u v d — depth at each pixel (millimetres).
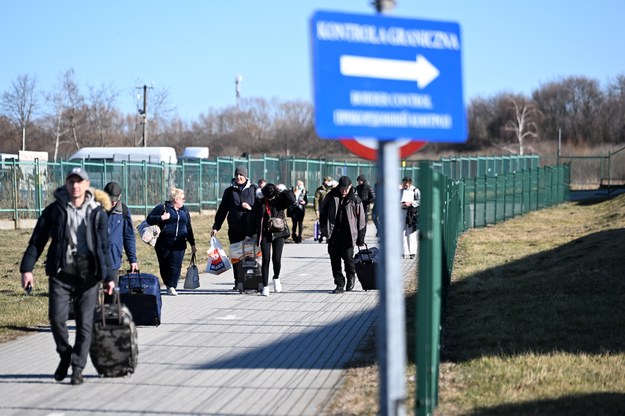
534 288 23062
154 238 24781
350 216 25469
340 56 7027
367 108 7109
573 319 17969
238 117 161250
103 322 14133
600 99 176250
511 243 40969
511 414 11258
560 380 13031
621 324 17172
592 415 11031
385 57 7227
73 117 112562
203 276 30562
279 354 16250
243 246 25719
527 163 106125
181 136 157125
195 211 72250
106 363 14125
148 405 12555
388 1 7309
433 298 11016
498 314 19422
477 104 181000
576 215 65062
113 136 127000
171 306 22953
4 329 19406
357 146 8391
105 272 13812
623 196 75562
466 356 15180
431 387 10734
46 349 17141
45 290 26438
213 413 12047
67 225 13695
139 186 66625
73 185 13711
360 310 21953
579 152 157625
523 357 14734
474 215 53938
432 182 10430
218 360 15781
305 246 44594
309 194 84312
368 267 25422
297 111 162250
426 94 7375
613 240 32875
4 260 36719
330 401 12531
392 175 7320
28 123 108500
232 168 76812
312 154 147875
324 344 17188
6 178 58469
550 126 177375
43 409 12383
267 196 25266
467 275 27906
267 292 25172
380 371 7441
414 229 35906
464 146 176250
